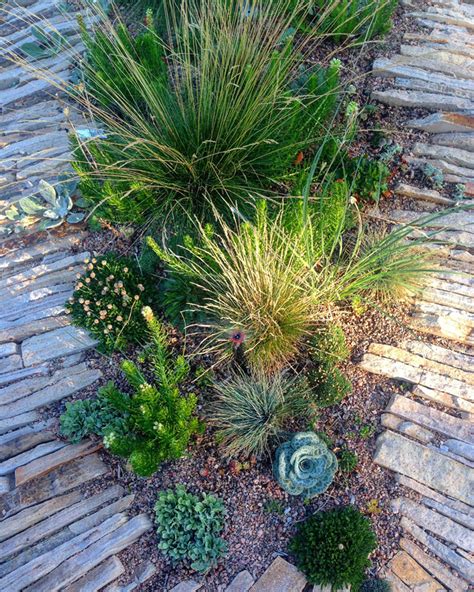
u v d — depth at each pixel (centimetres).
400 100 181
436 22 203
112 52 167
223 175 163
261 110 159
